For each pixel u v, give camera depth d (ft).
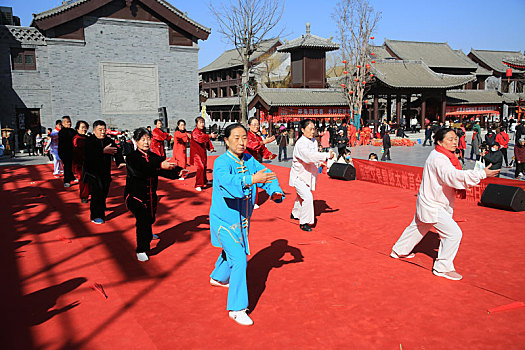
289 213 25.79
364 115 123.75
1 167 53.31
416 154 71.15
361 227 22.34
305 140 21.21
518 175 42.60
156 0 83.61
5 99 79.20
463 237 20.38
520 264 16.61
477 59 188.55
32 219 24.85
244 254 12.48
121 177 42.65
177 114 88.99
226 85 186.50
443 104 125.80
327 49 118.62
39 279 15.60
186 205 28.45
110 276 15.84
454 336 11.28
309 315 12.55
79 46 79.25
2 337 11.45
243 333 11.59
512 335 11.32
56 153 44.11
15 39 79.00
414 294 13.92
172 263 17.21
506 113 165.58
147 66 85.35
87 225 23.43
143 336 11.48
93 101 81.20
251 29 93.09
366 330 11.64
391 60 128.06
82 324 12.16
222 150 78.74
